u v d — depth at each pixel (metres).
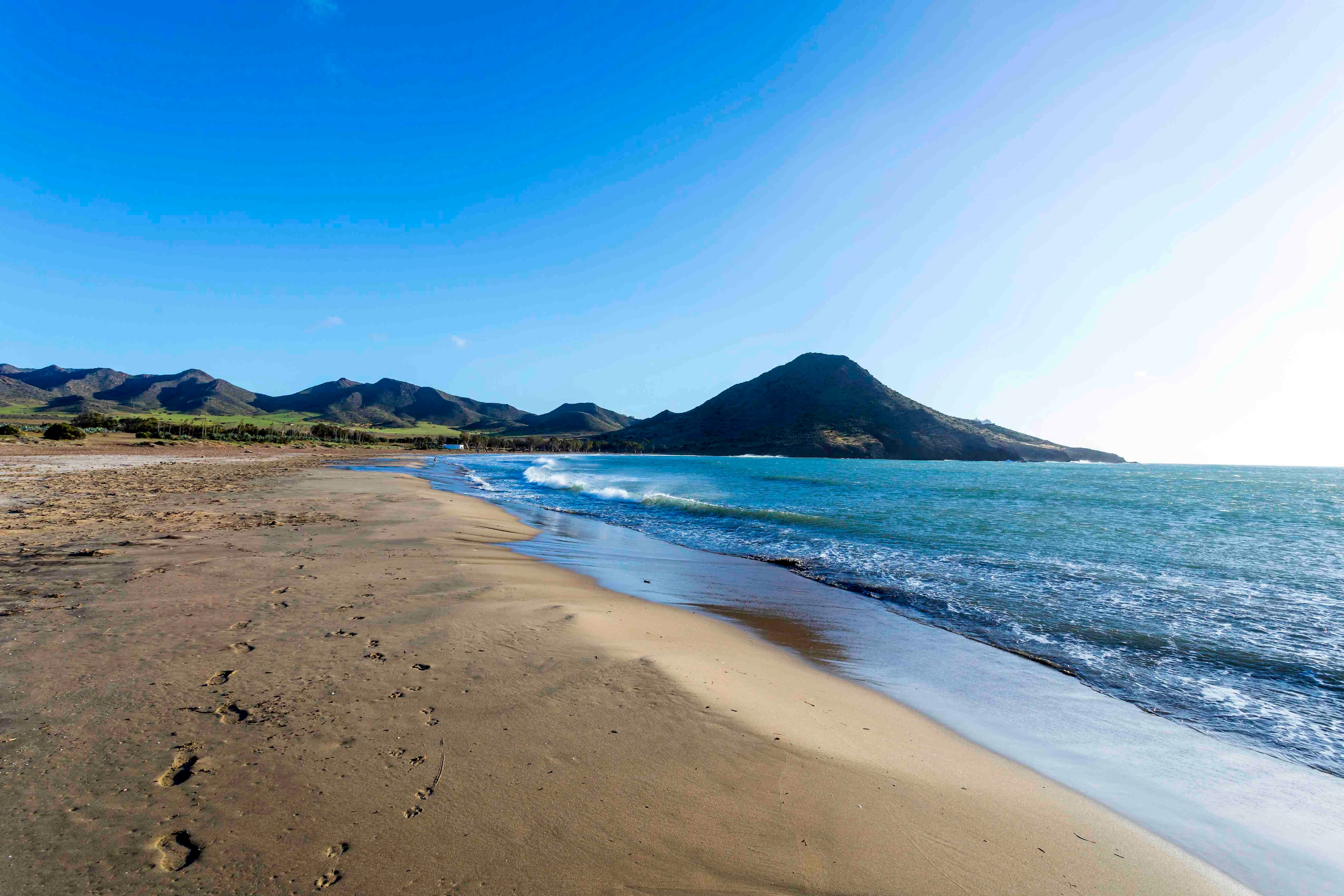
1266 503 31.27
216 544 11.70
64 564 9.43
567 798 3.71
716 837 3.45
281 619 7.07
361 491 26.45
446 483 37.22
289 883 2.82
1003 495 32.34
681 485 39.22
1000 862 3.47
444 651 6.28
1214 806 4.34
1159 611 9.45
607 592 9.98
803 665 6.96
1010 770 4.68
